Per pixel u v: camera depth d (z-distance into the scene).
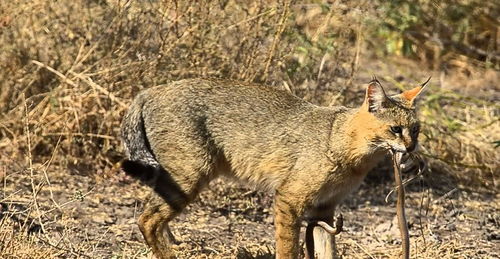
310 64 13.72
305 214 10.80
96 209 11.63
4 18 13.23
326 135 10.29
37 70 13.02
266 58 13.16
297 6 13.89
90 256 10.20
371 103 10.15
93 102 12.81
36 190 10.90
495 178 14.55
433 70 17.92
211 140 10.47
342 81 14.19
